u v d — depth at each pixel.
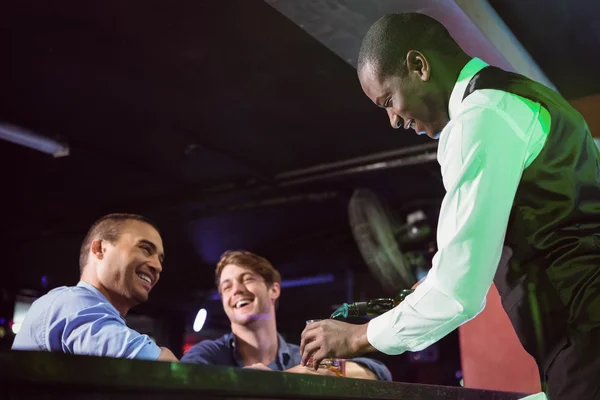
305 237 5.75
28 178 4.50
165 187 4.75
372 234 4.86
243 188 4.62
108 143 3.98
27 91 3.34
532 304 0.98
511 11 2.59
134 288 1.97
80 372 0.54
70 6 2.66
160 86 3.33
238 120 3.74
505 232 0.95
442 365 4.99
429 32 1.12
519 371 2.32
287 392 0.73
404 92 1.12
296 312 7.74
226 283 2.50
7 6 2.65
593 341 0.90
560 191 0.96
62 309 1.65
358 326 1.04
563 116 1.00
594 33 2.68
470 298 0.91
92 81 3.27
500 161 0.93
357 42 2.35
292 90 3.37
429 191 4.80
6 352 0.50
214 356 2.40
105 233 2.00
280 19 2.71
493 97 0.98
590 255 0.94
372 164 4.18
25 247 5.64
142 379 0.58
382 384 0.89
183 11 2.68
